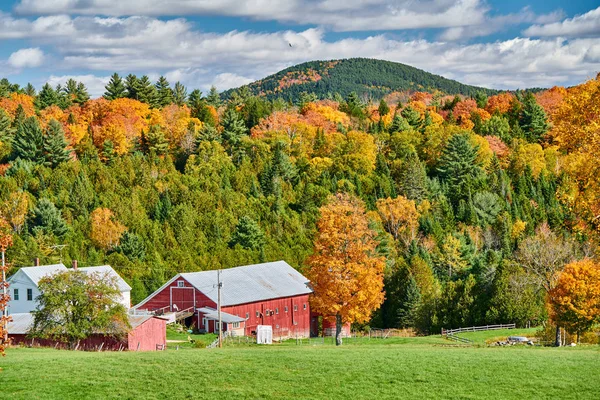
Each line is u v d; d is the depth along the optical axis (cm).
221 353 3934
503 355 3834
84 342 5459
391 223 12769
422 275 9531
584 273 5994
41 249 9844
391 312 9375
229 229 12069
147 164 14450
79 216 11662
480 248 12019
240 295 8125
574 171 3816
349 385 3117
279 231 12156
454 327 8681
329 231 5772
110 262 10156
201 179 14075
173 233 11506
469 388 3064
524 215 13088
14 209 11100
